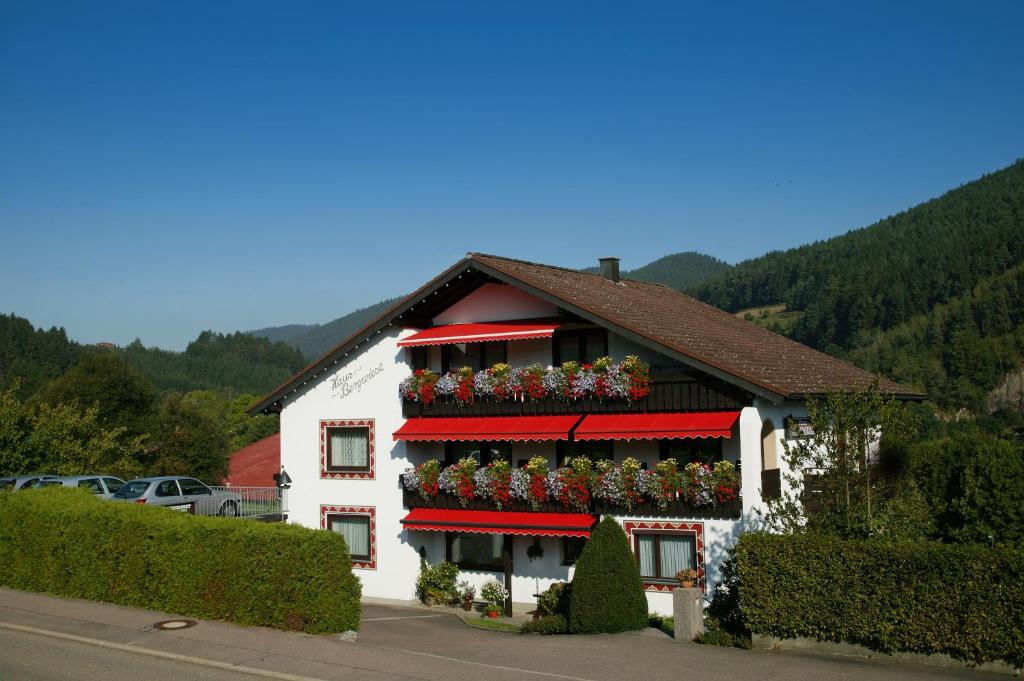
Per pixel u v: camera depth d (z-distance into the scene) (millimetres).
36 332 174250
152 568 20922
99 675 15984
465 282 29859
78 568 22203
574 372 27062
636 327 25750
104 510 22203
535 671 16562
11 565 23484
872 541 17734
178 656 17047
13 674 16016
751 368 26500
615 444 27406
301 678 15789
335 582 19375
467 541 29828
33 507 23297
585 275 33906
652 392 25828
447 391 29203
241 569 19672
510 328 28266
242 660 16828
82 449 47000
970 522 21359
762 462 25078
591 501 26375
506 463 28062
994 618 15977
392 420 30797
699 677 16172
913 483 21656
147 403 63156
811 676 16125
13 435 42344
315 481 32094
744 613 18859
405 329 30531
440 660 17281
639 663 17391
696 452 26062
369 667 16531
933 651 16719
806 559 18094
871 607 17297
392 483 30672
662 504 25125
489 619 26672
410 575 30250
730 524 24422
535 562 27984
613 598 21766
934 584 16625
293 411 32688
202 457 60125
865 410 19578
